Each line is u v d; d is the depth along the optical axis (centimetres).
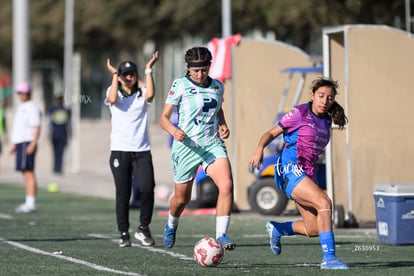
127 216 3297
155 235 3769
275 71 5078
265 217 4669
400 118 4175
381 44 4159
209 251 2644
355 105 4144
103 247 3291
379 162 4172
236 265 2734
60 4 14850
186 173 2780
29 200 4944
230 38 5047
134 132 3250
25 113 4875
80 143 12462
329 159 4144
